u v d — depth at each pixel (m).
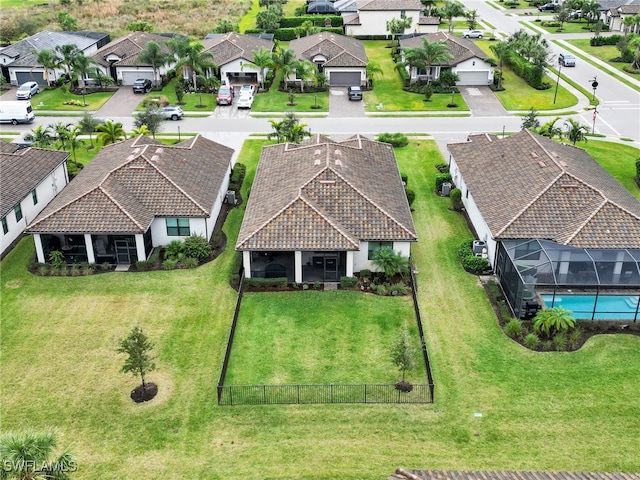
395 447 27.62
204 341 34.62
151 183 44.00
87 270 40.97
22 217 45.97
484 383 31.31
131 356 29.39
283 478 26.11
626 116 70.94
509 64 89.69
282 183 44.31
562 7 118.75
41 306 37.62
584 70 88.31
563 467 26.56
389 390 30.83
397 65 86.25
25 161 48.94
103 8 125.62
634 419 29.08
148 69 82.06
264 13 108.44
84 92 77.69
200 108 74.44
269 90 81.56
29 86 78.44
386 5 107.88
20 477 20.77
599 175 45.91
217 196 46.41
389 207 41.56
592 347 33.88
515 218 39.59
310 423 29.00
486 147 50.47
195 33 110.44
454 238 45.31
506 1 139.88
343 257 39.25
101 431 28.58
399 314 36.75
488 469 26.45
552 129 57.88
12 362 32.91
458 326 35.72
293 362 32.88
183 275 40.78
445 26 116.62
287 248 37.81
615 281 36.25
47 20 115.50
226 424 28.97
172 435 28.36
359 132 66.75
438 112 73.06
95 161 49.81
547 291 37.81
